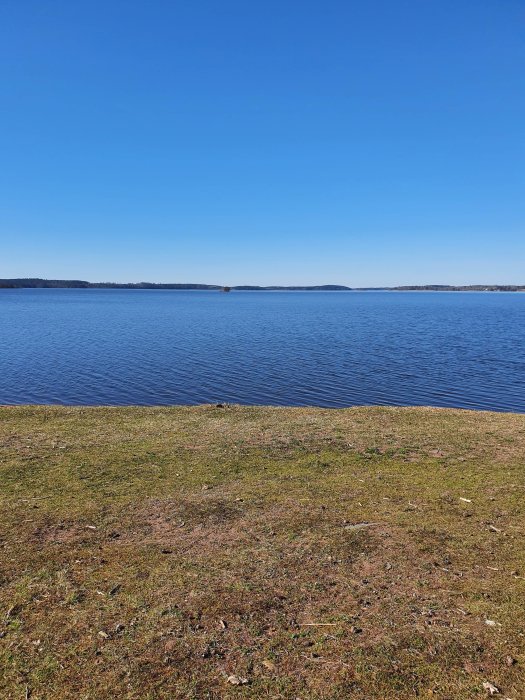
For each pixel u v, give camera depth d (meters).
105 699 2.99
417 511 5.70
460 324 55.81
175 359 26.23
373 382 20.36
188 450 8.34
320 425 10.26
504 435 9.35
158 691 3.05
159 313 73.69
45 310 79.94
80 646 3.44
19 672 3.20
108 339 36.66
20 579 4.27
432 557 4.64
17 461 7.63
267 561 4.58
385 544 4.90
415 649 3.40
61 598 4.00
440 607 3.87
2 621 3.71
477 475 6.97
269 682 3.12
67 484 6.62
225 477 6.95
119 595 4.04
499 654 3.35
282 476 6.99
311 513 5.66
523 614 3.77
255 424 10.38
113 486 6.56
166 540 5.00
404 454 8.11
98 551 4.77
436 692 3.03
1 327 47.16
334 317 68.31
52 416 11.08
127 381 20.36
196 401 17.08
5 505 5.88
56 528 5.26
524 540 4.96
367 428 9.98
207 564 4.52
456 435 9.37
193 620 3.72
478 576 4.31
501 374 22.34
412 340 37.22
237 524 5.38
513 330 47.25
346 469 7.32
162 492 6.34
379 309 98.69
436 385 19.89
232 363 24.86
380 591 4.10
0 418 10.84
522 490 6.34
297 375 21.73
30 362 25.20
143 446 8.59
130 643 3.47
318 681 3.13
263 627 3.64
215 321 57.50
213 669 3.23
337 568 4.46
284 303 129.38
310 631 3.60
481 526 5.29
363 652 3.38
